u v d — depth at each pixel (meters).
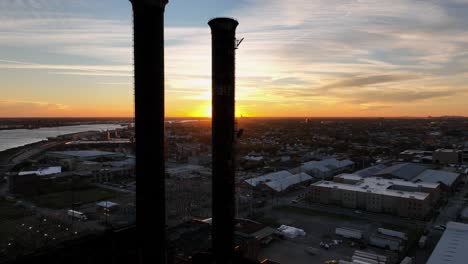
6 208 72.69
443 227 61.94
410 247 52.84
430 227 63.00
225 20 18.38
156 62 15.23
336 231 59.03
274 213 72.75
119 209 72.38
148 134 15.21
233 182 19.12
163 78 15.70
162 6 15.45
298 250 52.16
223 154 18.67
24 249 47.47
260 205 78.31
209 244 36.66
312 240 56.50
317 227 63.38
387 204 73.38
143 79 15.09
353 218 69.44
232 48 18.86
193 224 44.00
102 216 67.06
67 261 18.20
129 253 19.53
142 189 15.38
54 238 52.91
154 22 15.15
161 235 15.73
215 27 18.47
